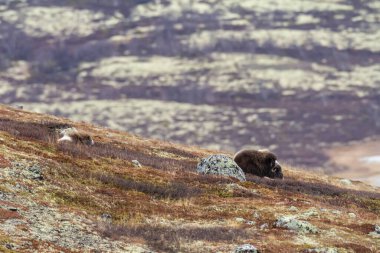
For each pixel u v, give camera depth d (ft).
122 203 440.04
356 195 644.27
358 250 379.96
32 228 341.82
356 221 472.85
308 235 409.69
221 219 442.50
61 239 335.88
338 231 425.69
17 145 504.43
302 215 470.80
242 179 606.96
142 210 435.53
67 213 386.73
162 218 426.51
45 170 449.48
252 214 461.78
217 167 602.44
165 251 347.15
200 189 524.52
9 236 319.27
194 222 428.56
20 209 368.48
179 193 495.82
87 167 507.71
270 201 513.45
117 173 521.24
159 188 496.64
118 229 374.63
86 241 341.82
